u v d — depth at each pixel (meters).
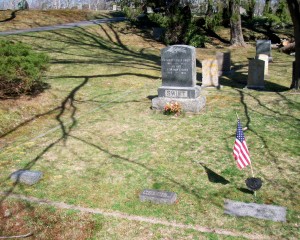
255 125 10.64
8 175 8.15
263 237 5.84
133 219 6.48
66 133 10.60
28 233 6.28
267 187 7.31
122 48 26.20
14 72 11.80
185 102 11.91
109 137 10.20
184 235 5.99
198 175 7.93
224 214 6.50
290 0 13.15
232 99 13.45
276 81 16.77
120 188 7.51
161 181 7.73
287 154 8.71
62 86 15.23
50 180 7.91
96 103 13.56
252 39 33.28
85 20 36.62
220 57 18.81
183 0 29.61
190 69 11.77
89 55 22.06
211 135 10.05
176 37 28.78
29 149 9.52
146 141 9.84
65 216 6.66
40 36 25.14
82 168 8.40
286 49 27.05
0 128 10.89
